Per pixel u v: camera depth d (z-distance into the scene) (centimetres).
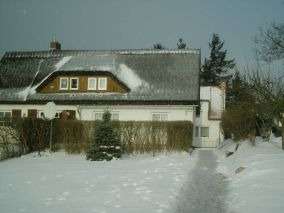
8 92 4150
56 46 4762
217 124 4625
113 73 4044
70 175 1844
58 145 2970
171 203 1180
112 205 1157
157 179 1677
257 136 3528
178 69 4081
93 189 1440
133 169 2073
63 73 4016
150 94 3866
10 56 4547
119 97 3878
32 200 1249
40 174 1884
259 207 1069
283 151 2394
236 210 1079
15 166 2250
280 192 1234
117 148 2631
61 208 1127
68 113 3912
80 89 4006
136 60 4231
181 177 1731
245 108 3194
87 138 2906
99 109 3872
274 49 2670
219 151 3356
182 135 2920
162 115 3806
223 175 1828
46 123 2972
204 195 1319
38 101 3981
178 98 3803
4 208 1134
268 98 2802
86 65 4188
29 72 4331
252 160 1998
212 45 8238
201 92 5106
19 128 2841
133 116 3825
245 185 1424
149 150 2909
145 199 1238
